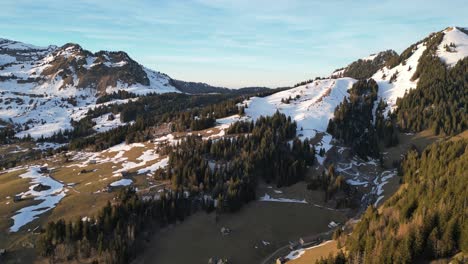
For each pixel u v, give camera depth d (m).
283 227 126.69
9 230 119.38
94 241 109.94
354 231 96.75
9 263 103.94
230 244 116.88
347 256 86.38
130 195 132.00
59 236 109.88
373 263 76.06
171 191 136.12
